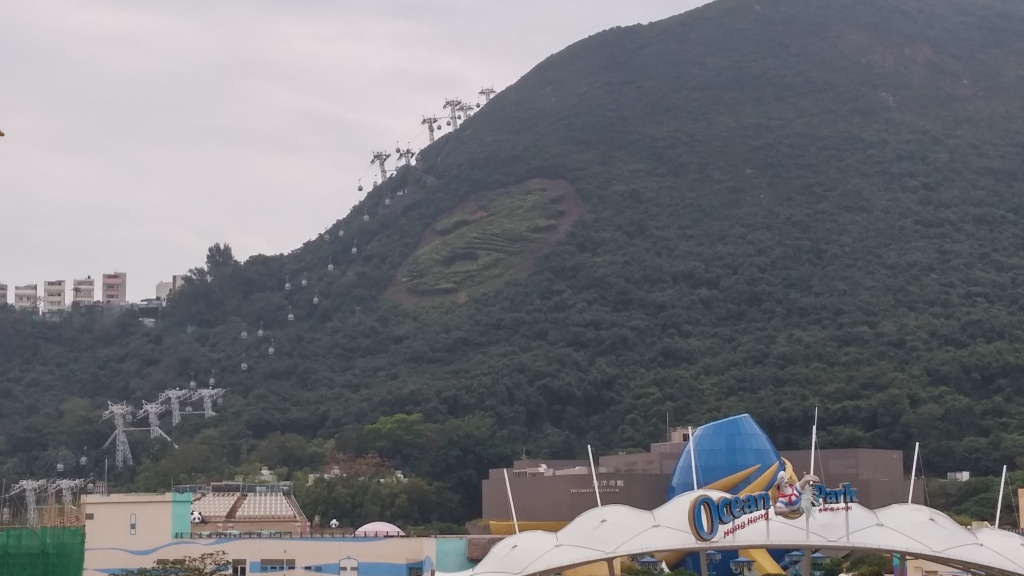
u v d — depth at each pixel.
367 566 152.88
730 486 156.25
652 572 143.50
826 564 156.12
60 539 136.50
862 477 192.25
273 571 151.75
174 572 136.25
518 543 122.25
